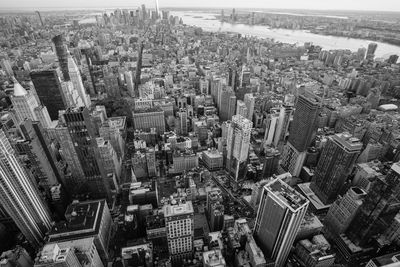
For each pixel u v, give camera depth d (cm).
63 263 18488
